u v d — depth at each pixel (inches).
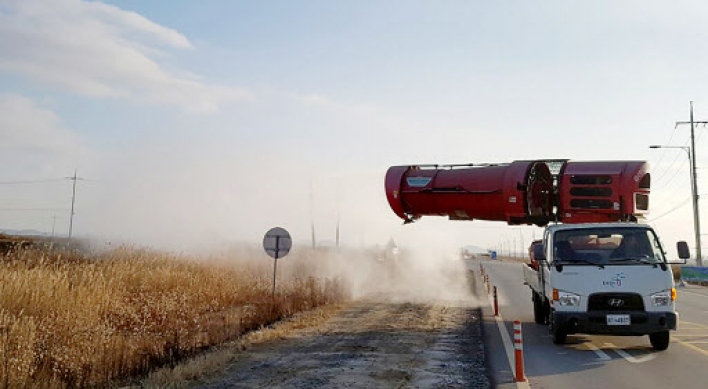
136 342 418.0
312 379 342.3
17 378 315.9
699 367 388.2
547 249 500.1
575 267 454.6
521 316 692.7
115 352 378.0
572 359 419.2
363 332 538.3
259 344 469.4
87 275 561.9
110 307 516.4
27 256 589.3
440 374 356.8
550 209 634.8
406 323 603.2
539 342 497.4
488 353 442.9
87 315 453.1
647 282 435.8
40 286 472.4
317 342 479.8
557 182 624.1
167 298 572.7
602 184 597.0
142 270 681.6
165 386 323.0
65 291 481.4
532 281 616.4
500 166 664.4
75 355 359.9
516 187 626.8
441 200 695.7
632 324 430.3
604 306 437.7
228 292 716.0
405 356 417.1
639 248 465.1
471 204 674.2
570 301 445.4
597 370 379.9
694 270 1557.6
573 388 330.6
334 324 593.0
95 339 388.8
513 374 364.8
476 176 671.1
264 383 332.5
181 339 441.4
